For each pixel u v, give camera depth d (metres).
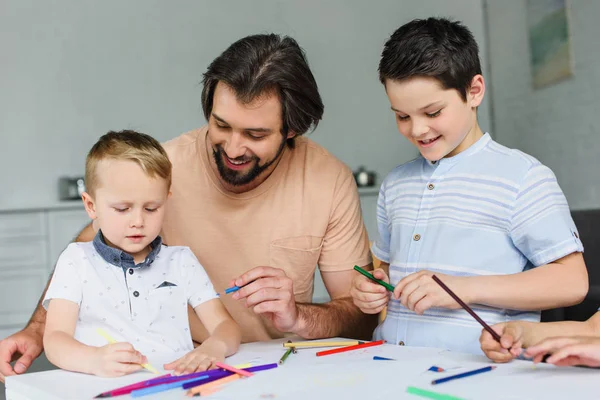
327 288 1.58
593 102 3.44
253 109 1.23
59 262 1.19
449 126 1.18
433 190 1.29
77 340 1.11
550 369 0.89
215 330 1.17
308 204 1.49
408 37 1.18
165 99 4.14
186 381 0.87
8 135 3.84
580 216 1.97
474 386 0.81
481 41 4.53
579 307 1.65
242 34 4.31
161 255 1.26
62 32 3.95
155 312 1.20
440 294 1.10
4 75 3.84
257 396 0.80
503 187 1.21
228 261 1.50
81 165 3.96
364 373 0.90
